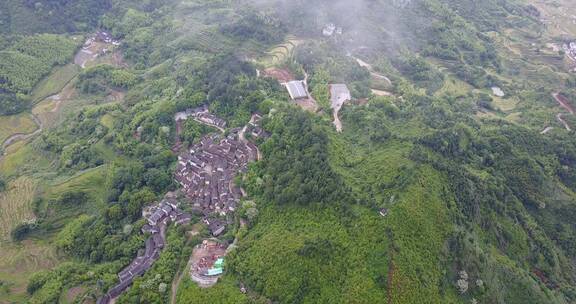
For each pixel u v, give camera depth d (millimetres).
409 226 123500
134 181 168375
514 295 134625
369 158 154875
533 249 154000
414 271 115500
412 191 132250
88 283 133500
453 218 134875
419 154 148125
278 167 150875
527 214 166625
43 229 167750
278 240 126812
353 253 118750
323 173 139625
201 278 123188
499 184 165875
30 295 139750
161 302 120562
